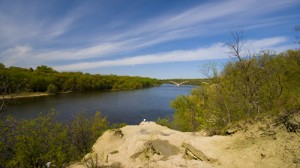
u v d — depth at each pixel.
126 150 8.86
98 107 43.69
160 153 7.81
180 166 6.49
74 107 42.78
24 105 43.72
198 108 18.70
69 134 14.17
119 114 37.19
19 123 10.75
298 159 5.19
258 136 6.82
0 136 9.89
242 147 6.59
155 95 69.31
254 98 11.14
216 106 13.40
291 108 7.44
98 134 16.67
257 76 11.41
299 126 6.28
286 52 12.55
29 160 9.84
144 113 38.12
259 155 5.92
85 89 92.94
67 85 85.00
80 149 13.85
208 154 6.62
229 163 6.03
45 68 115.12
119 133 13.41
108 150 11.20
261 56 11.45
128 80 114.44
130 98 60.75
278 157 5.55
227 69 13.13
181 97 22.97
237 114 12.02
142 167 6.98
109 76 118.38
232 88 12.71
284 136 6.26
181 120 21.61
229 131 7.98
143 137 9.80
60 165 9.70
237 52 11.02
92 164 8.13
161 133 12.46
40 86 73.94
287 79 11.53
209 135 9.23
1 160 9.84
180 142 8.63
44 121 11.19
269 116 7.55
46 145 10.70
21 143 9.77
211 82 14.02
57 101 52.50
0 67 67.75
